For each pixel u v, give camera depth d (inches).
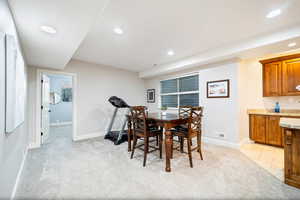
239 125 127.6
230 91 130.8
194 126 102.0
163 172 84.8
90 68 170.9
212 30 94.1
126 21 82.9
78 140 157.6
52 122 265.1
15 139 67.6
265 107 143.3
